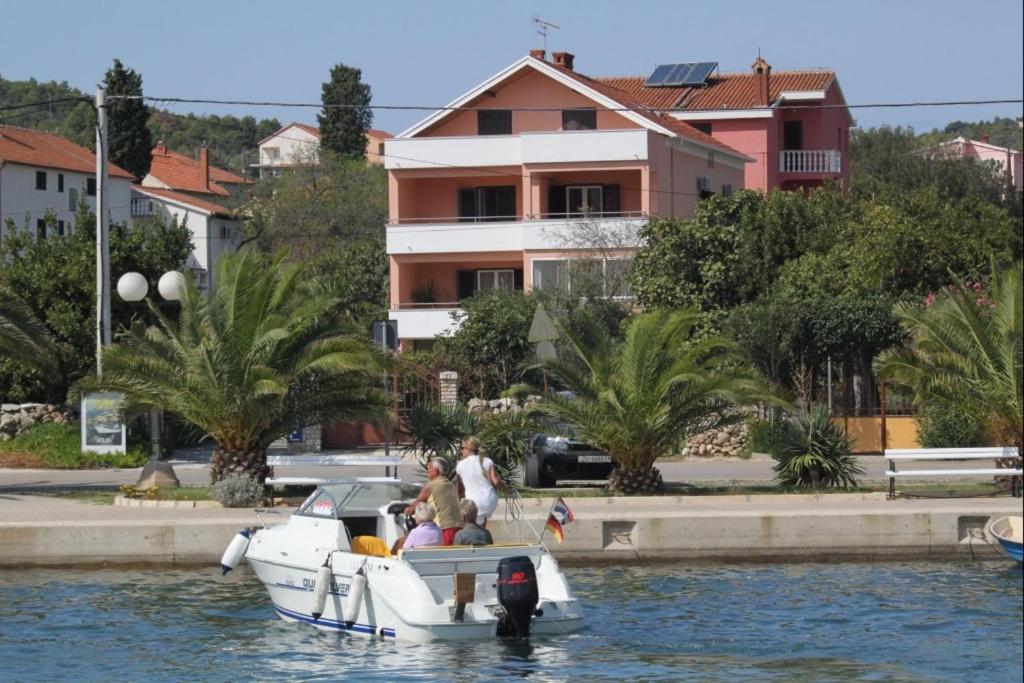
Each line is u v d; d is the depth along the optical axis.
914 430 44.94
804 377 45.31
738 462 42.72
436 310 63.59
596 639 21.62
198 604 24.56
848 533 28.22
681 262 56.03
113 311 49.19
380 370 31.69
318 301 31.69
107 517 28.83
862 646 21.16
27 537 27.67
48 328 48.12
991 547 28.34
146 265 50.59
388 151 65.75
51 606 24.27
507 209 67.88
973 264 56.06
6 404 46.91
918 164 95.50
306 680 19.48
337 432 48.25
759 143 82.81
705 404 31.75
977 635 21.78
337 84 146.75
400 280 65.88
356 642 21.84
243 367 31.08
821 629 22.27
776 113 84.81
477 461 26.22
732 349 32.69
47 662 20.66
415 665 20.22
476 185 68.12
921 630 22.14
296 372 31.31
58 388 47.94
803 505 29.92
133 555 27.73
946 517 28.34
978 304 34.72
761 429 44.47
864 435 45.19
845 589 25.28
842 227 58.41
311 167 109.44
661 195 65.75
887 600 24.34
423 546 22.34
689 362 31.39
